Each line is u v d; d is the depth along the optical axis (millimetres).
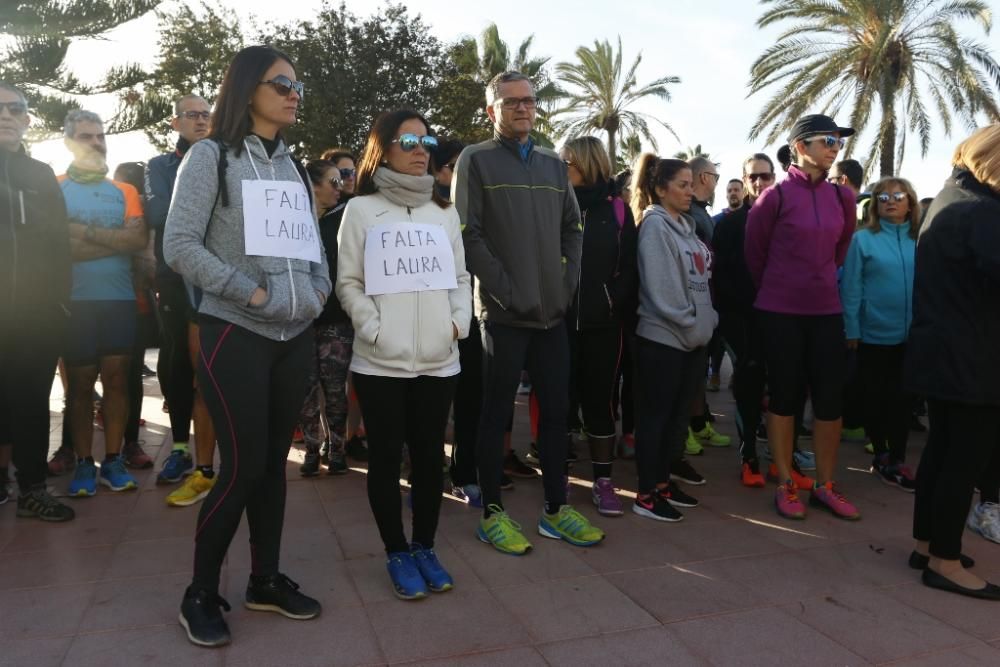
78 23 13070
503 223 3271
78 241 3957
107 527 3537
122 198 4250
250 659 2336
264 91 2492
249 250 2395
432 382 2875
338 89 21141
